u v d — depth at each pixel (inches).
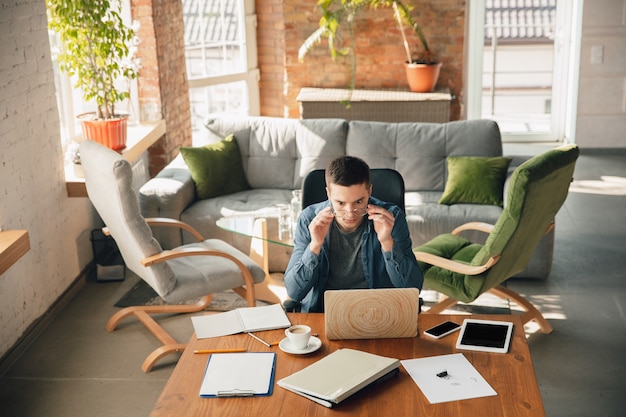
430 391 88.3
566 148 142.3
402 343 100.1
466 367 93.4
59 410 136.1
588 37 295.7
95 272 198.2
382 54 292.0
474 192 191.9
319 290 119.0
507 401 86.2
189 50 279.9
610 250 206.1
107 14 207.2
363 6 280.8
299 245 119.9
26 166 161.0
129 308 168.4
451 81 293.3
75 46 192.5
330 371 90.4
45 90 170.9
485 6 315.9
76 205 191.0
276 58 300.4
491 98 335.0
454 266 143.6
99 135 193.2
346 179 107.3
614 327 162.9
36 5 165.6
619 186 263.1
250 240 192.5
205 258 161.3
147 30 229.9
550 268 185.3
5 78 151.5
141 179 230.5
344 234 117.0
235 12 289.7
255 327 104.7
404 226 119.8
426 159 205.6
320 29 271.7
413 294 100.0
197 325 106.2
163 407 86.3
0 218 147.9
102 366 151.3
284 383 89.3
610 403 134.1
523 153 313.4
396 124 210.5
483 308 172.9
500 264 142.6
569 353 152.3
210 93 290.7
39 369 150.6
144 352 156.8
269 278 181.3
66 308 178.5
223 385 89.8
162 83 238.7
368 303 100.3
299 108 302.7
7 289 152.6
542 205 139.8
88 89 194.2
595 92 301.3
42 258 169.2
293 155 214.5
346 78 296.5
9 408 137.1
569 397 136.3
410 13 285.6
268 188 215.2
